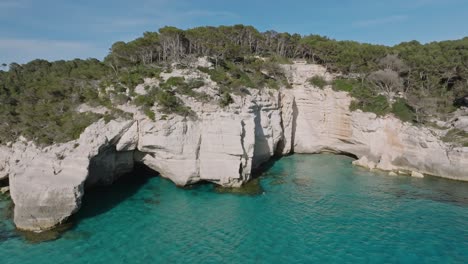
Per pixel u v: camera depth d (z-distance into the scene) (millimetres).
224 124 32781
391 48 57500
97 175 32844
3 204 28875
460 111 45031
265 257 21359
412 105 45000
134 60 48094
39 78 47219
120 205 29328
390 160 42344
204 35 51188
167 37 46500
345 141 47438
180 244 22875
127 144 32531
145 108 32750
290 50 63500
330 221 26547
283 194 32438
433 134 40406
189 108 33344
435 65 49500
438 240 23547
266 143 41656
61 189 25094
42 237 23469
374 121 43375
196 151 32906
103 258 21000
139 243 22922
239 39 61625
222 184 33500
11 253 21359
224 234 24328
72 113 33625
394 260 21062
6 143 31984
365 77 50750
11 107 36562
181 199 30859
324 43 57031
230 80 39188
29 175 25828
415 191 33594
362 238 23859
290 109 48188
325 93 49188
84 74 43000
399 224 26047
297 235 24250
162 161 33562
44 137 29219
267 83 46625
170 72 38750
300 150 50281
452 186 35188
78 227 25141
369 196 32125
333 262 20844
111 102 34312
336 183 35969
